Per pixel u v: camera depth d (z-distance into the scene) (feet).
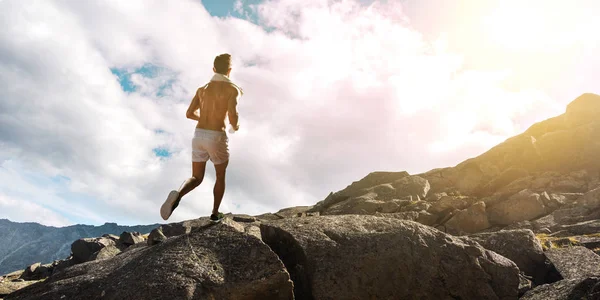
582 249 27.81
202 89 19.53
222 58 19.90
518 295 23.15
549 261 27.55
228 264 17.72
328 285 20.11
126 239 62.49
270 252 18.26
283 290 17.63
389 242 21.89
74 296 16.63
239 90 19.27
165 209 16.72
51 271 66.13
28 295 17.35
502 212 45.70
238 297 16.93
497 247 28.91
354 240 21.65
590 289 17.07
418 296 21.26
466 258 22.66
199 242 18.72
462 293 21.89
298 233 22.07
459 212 46.65
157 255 18.11
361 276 20.61
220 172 19.62
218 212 20.81
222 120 18.99
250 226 27.12
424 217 48.37
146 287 16.25
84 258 65.77
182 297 15.97
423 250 22.22
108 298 16.17
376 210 54.65
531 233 29.32
